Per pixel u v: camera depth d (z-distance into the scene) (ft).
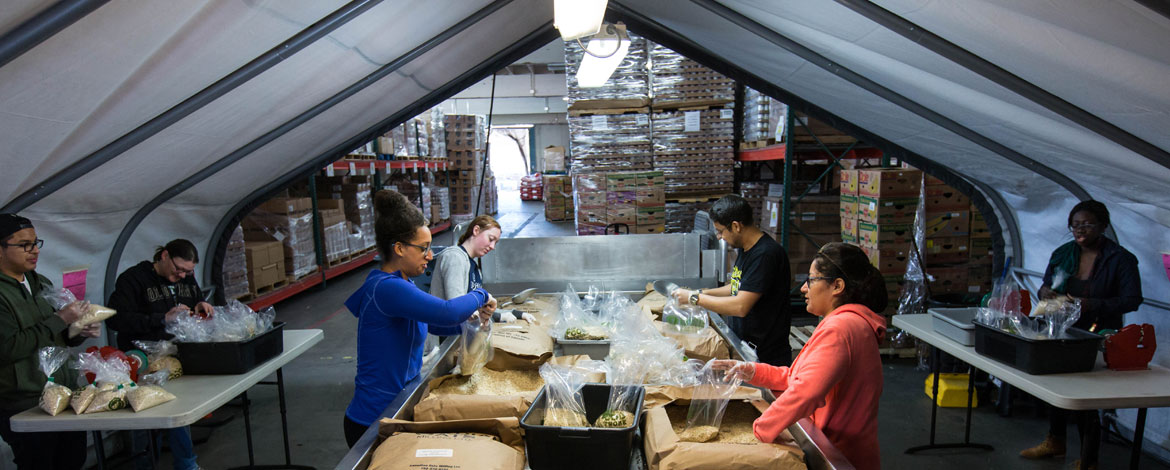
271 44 6.79
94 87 5.80
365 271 28.96
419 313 5.82
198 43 5.95
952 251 14.98
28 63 4.94
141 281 9.59
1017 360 7.54
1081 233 9.05
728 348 7.31
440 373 6.64
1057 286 9.44
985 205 12.84
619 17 13.87
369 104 11.49
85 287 10.14
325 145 12.79
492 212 50.93
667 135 21.36
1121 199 9.45
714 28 10.86
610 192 20.04
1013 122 7.79
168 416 6.57
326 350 16.90
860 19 6.59
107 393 6.77
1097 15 4.25
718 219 8.13
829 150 17.93
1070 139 7.43
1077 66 5.28
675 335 7.21
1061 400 6.61
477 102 60.59
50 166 7.07
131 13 4.94
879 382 5.20
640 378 5.67
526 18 12.03
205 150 9.30
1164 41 4.23
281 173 13.05
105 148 7.30
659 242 10.34
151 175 9.20
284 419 10.15
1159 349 9.79
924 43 6.17
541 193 68.28
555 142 71.67
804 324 17.13
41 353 7.13
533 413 4.75
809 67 10.07
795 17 7.66
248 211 13.56
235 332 8.19
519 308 8.99
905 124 10.56
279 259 20.51
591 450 4.24
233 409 12.94
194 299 10.41
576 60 21.25
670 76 20.97
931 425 10.89
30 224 7.48
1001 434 11.14
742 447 4.32
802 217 17.95
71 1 4.41
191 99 7.13
